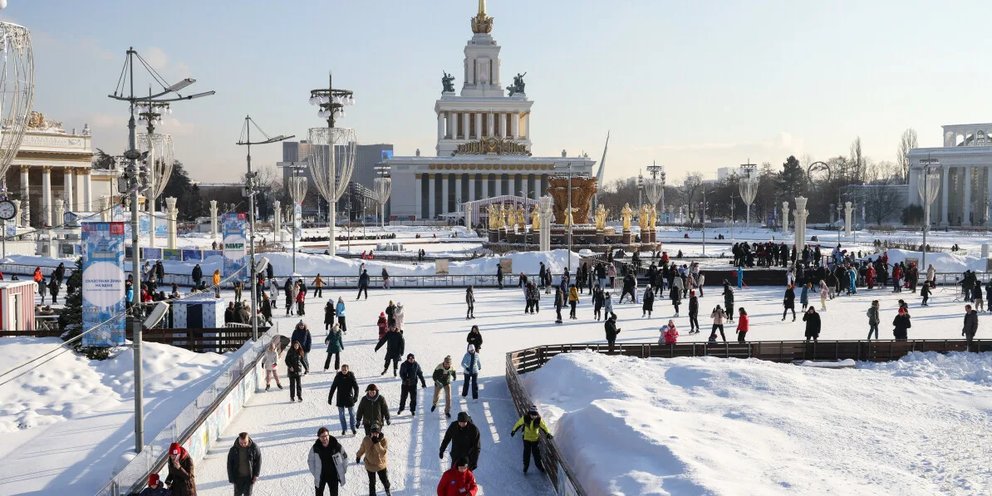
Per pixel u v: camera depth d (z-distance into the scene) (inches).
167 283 2222.0
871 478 634.8
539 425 696.4
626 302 1861.5
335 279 2240.4
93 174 5442.9
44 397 949.8
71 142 4645.7
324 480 610.2
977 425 815.7
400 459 736.3
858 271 2161.7
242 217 1621.6
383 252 3336.6
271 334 1166.3
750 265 2432.3
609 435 714.8
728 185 7416.3
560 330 1445.6
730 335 1376.7
